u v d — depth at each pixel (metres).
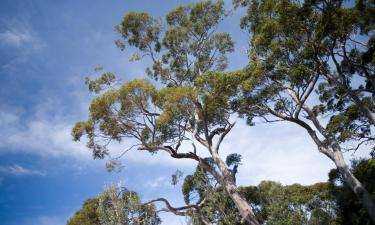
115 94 21.78
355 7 18.17
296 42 18.88
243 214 20.64
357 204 22.02
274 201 23.95
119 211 20.67
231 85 19.41
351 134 23.59
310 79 19.84
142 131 23.53
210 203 21.95
